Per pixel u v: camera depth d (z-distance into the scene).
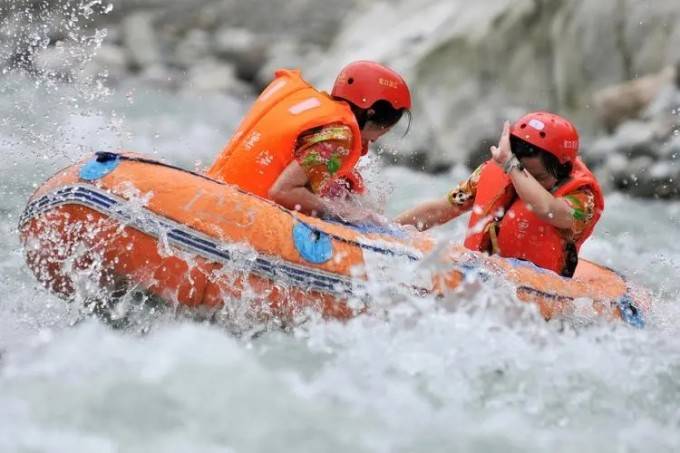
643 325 17.98
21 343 14.86
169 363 13.67
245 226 15.89
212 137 38.84
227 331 15.98
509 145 18.03
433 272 16.61
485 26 36.97
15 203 22.19
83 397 12.67
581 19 35.91
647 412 14.27
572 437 13.18
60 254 16.02
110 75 50.00
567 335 16.86
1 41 44.56
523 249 18.41
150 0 61.22
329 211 17.17
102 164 16.12
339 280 16.19
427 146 35.69
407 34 40.66
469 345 15.83
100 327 15.62
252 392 13.12
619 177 32.06
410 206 28.36
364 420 12.91
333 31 58.28
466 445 12.57
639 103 33.34
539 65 36.19
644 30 35.06
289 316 16.08
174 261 15.67
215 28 59.19
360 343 15.66
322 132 16.84
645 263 23.98
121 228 15.61
